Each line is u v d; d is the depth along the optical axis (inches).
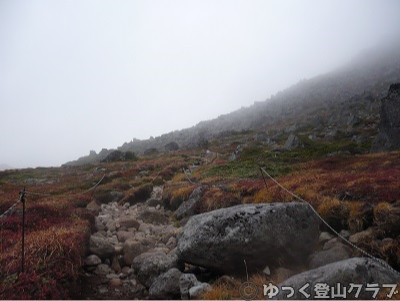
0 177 1861.5
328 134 2132.1
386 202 413.4
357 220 411.5
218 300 299.7
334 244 382.6
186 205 712.4
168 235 550.3
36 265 348.5
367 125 2217.0
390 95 1181.1
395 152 960.9
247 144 2331.4
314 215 410.6
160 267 387.5
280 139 2374.5
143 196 978.7
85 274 408.2
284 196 557.0
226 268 373.4
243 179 850.1
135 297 366.6
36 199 893.8
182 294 327.0
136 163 1939.0
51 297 312.8
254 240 357.7
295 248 371.6
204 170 1146.0
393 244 337.1
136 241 509.7
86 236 483.8
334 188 532.4
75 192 1067.9
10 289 300.8
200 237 382.6
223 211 405.4
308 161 1026.7
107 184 1178.0
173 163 1674.5
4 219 539.5
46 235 442.9
